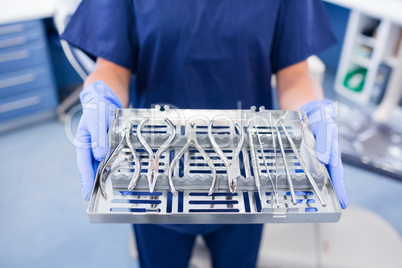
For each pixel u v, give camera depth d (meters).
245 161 0.62
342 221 1.45
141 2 0.81
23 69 2.10
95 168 0.64
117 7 0.82
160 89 0.90
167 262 1.08
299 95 0.82
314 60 1.56
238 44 0.84
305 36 0.87
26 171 2.02
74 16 0.84
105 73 0.83
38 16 2.00
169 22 0.81
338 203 0.55
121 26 0.83
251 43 0.84
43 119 2.41
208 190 0.58
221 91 0.90
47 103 2.29
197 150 0.64
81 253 1.61
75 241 1.66
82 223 1.74
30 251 1.61
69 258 1.59
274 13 0.84
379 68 2.45
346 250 1.35
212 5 0.81
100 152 0.62
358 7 2.34
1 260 1.57
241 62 0.86
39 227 1.72
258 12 0.82
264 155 0.63
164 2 0.81
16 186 1.93
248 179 0.57
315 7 0.91
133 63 0.90
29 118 2.36
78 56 1.14
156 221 0.54
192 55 0.84
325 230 1.42
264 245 1.38
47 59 2.16
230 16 0.82
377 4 2.33
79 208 1.81
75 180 1.97
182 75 0.87
